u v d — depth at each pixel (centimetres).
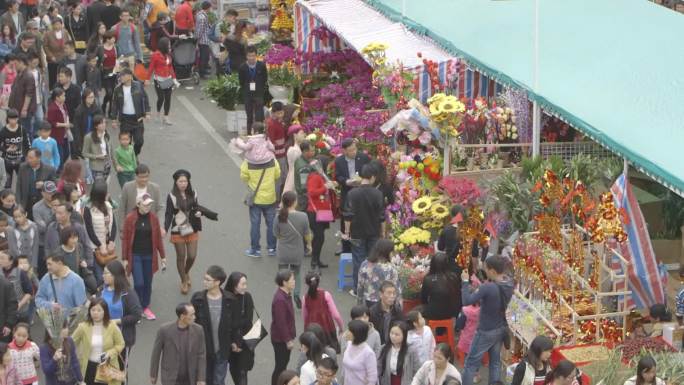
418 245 4191
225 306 3388
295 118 5291
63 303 3641
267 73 6138
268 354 3903
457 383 2920
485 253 3900
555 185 3569
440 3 5569
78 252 3966
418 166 4356
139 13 7662
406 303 3972
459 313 3725
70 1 7088
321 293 3494
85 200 4366
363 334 3161
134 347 3950
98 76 6144
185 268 4325
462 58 4803
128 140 4966
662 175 3441
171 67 6425
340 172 4500
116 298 3528
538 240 3641
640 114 3856
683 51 4372
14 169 5019
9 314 3609
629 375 3134
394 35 5325
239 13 7575
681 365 3123
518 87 4262
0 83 6225
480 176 4353
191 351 3284
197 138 6241
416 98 4825
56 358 3300
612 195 3388
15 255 3881
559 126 4522
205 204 5272
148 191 4256
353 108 5253
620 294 3509
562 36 4694
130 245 4056
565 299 3609
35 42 6225
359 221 4228
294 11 6400
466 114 4434
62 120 5369
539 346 3080
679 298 3431
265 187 4597
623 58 4362
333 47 6362
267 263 4638
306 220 4122
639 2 4916
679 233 4056
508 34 4859
